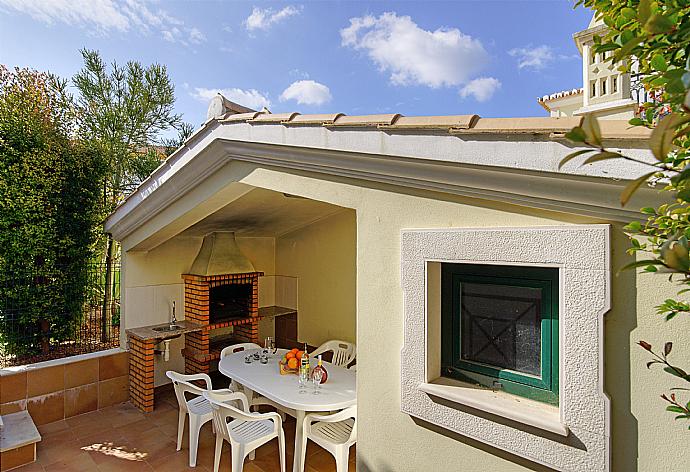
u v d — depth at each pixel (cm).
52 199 702
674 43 92
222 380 792
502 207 266
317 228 790
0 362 675
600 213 226
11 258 667
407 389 304
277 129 393
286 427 610
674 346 205
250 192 555
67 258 740
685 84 65
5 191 652
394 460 318
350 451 548
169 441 555
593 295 225
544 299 262
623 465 219
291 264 846
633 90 247
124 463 499
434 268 305
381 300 327
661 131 68
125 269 694
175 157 530
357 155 329
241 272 766
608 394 223
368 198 336
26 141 675
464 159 270
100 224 766
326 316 773
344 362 696
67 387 621
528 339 270
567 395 234
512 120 253
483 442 268
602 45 113
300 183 389
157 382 727
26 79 832
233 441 427
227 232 772
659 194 202
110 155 946
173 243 752
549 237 241
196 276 733
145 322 714
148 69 1052
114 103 1001
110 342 795
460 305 305
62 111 895
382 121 309
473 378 296
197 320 732
